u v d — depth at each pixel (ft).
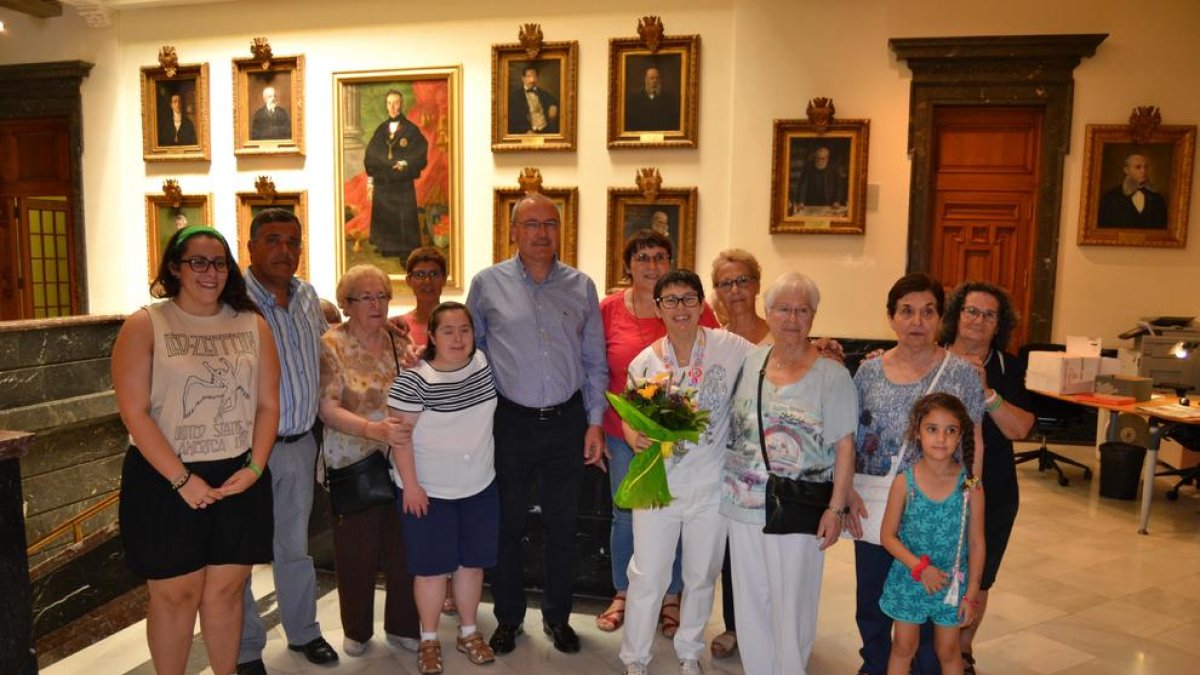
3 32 27.99
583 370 10.64
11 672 7.55
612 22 23.29
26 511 17.33
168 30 26.68
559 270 10.52
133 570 7.98
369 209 25.44
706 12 22.75
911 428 8.41
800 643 8.89
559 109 23.76
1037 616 12.10
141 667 10.62
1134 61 20.94
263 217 9.66
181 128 26.76
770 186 22.59
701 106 23.02
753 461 8.95
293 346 9.81
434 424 9.59
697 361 9.41
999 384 9.16
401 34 24.85
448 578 11.93
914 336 8.59
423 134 24.88
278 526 10.01
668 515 9.41
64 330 17.43
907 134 21.98
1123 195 21.36
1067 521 16.42
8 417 16.34
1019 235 22.27
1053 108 21.36
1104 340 21.86
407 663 10.46
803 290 8.61
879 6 21.76
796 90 22.31
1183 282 21.36
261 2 25.76
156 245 27.43
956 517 8.40
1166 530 15.90
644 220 23.52
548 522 10.53
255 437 8.50
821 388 8.67
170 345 7.88
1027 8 21.21
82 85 27.55
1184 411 15.31
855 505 8.93
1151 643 11.25
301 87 25.54
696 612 9.65
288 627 10.43
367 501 9.86
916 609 8.51
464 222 25.02
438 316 9.51
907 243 22.24
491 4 24.09
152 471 7.94
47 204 29.40
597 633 11.28
